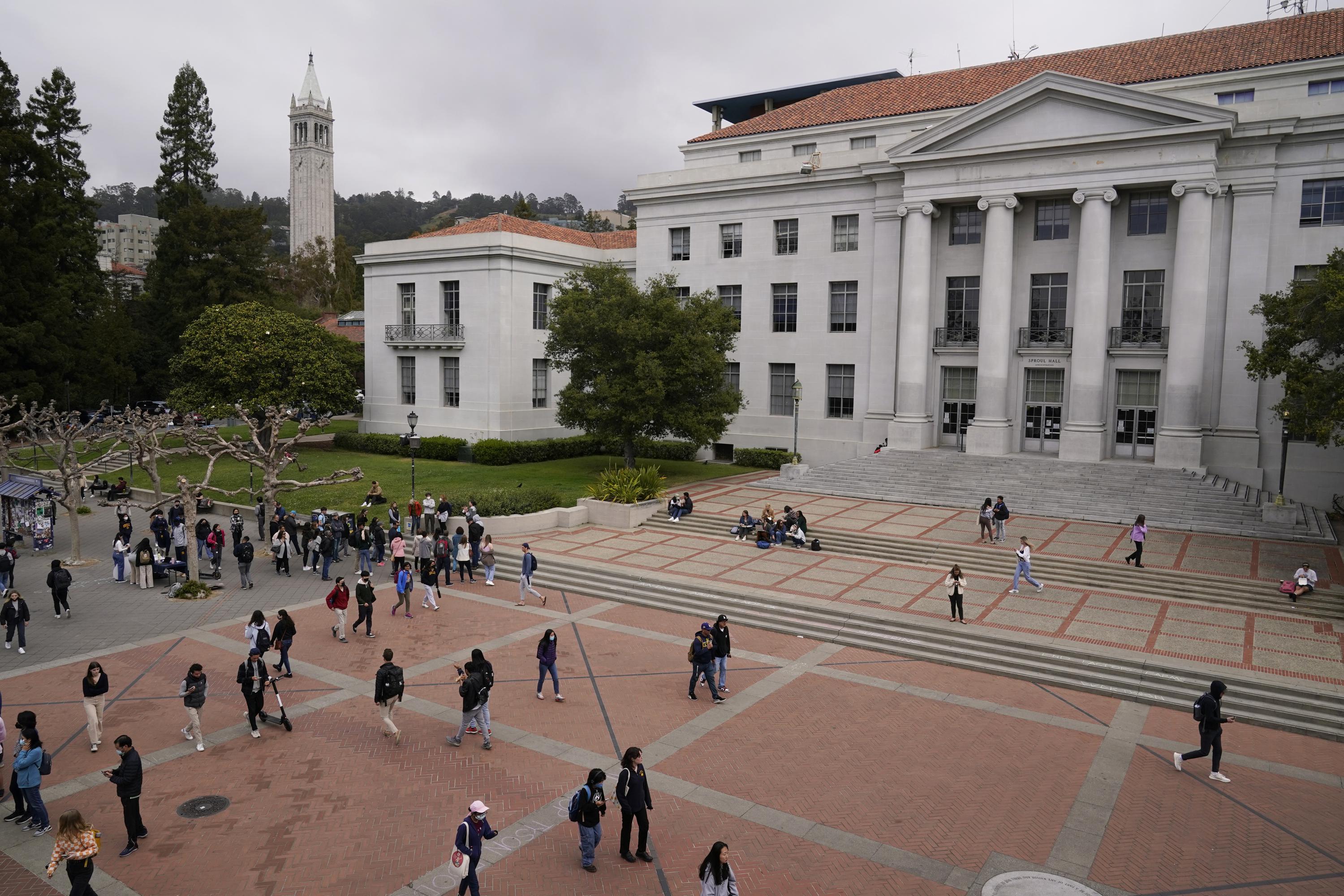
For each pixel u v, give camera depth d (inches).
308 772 577.9
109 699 705.6
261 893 443.8
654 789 558.3
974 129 1549.0
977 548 1119.6
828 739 635.5
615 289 1599.4
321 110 6063.0
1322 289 959.0
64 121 2479.1
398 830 506.0
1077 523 1250.0
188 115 2817.4
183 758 598.5
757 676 767.7
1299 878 463.5
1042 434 1584.6
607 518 1359.5
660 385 1518.2
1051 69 1775.3
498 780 570.6
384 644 849.5
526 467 1873.8
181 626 904.9
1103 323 1464.1
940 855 483.2
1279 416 1182.3
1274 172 1362.0
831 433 1827.0
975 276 1636.3
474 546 1150.3
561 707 693.3
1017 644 802.8
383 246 2119.8
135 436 1397.6
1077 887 452.8
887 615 887.7
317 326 2146.9
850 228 1787.6
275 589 1059.3
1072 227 1533.0
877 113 1892.2
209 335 1950.1
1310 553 1074.7
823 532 1220.5
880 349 1733.5
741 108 2433.6
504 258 1963.6
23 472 1855.3
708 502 1473.9
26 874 467.8
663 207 2004.2
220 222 2460.6
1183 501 1275.8
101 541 1331.2
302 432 1272.1
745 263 1909.4
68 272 2409.0
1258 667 740.0
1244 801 548.1
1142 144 1407.5
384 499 1485.0
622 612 968.3
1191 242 1384.1
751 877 460.8
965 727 659.4
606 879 459.8
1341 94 1315.2
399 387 2158.0
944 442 1699.1
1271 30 1612.9
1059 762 600.7
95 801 542.0
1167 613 893.2
